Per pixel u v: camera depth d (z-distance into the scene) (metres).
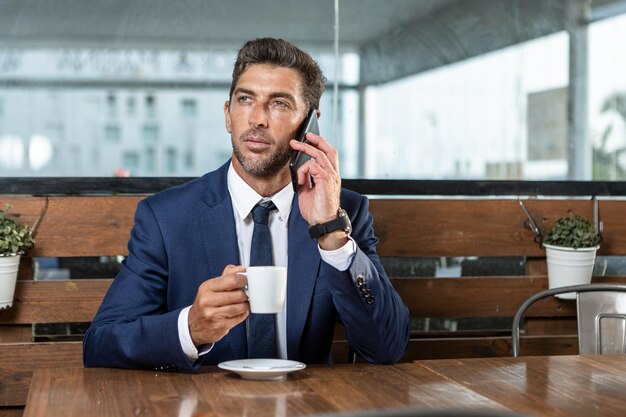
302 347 1.73
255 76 1.74
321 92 1.82
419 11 3.75
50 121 5.96
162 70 5.50
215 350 1.70
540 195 2.71
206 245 1.76
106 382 1.41
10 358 2.29
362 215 1.89
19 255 2.21
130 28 4.25
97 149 6.24
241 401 1.27
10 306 2.21
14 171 5.92
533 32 3.52
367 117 3.79
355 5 3.81
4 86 5.79
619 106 3.39
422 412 0.81
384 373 1.50
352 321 1.65
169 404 1.25
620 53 3.38
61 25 4.37
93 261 2.53
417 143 3.77
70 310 2.33
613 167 3.41
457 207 2.59
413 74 3.79
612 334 1.99
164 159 6.56
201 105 6.46
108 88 6.00
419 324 2.62
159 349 1.49
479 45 3.65
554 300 2.64
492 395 1.33
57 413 1.20
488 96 3.65
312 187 1.65
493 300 2.61
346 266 1.61
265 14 3.94
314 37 3.88
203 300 1.43
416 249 2.57
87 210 2.35
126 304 1.69
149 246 1.74
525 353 2.61
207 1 4.07
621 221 2.71
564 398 1.31
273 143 1.74
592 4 3.42
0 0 4.33
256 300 1.42
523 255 2.64
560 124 3.45
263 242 1.77
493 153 3.63
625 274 2.74
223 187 1.83
